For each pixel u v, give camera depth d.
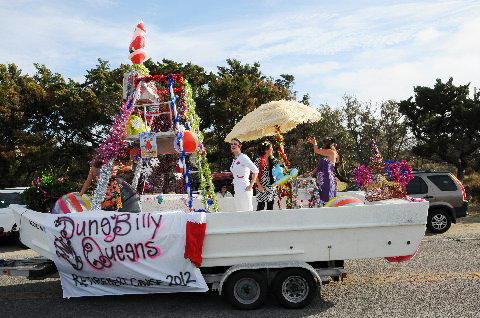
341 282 6.98
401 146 27.75
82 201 6.32
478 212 15.69
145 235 5.61
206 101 25.55
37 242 6.05
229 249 5.73
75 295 5.95
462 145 22.19
